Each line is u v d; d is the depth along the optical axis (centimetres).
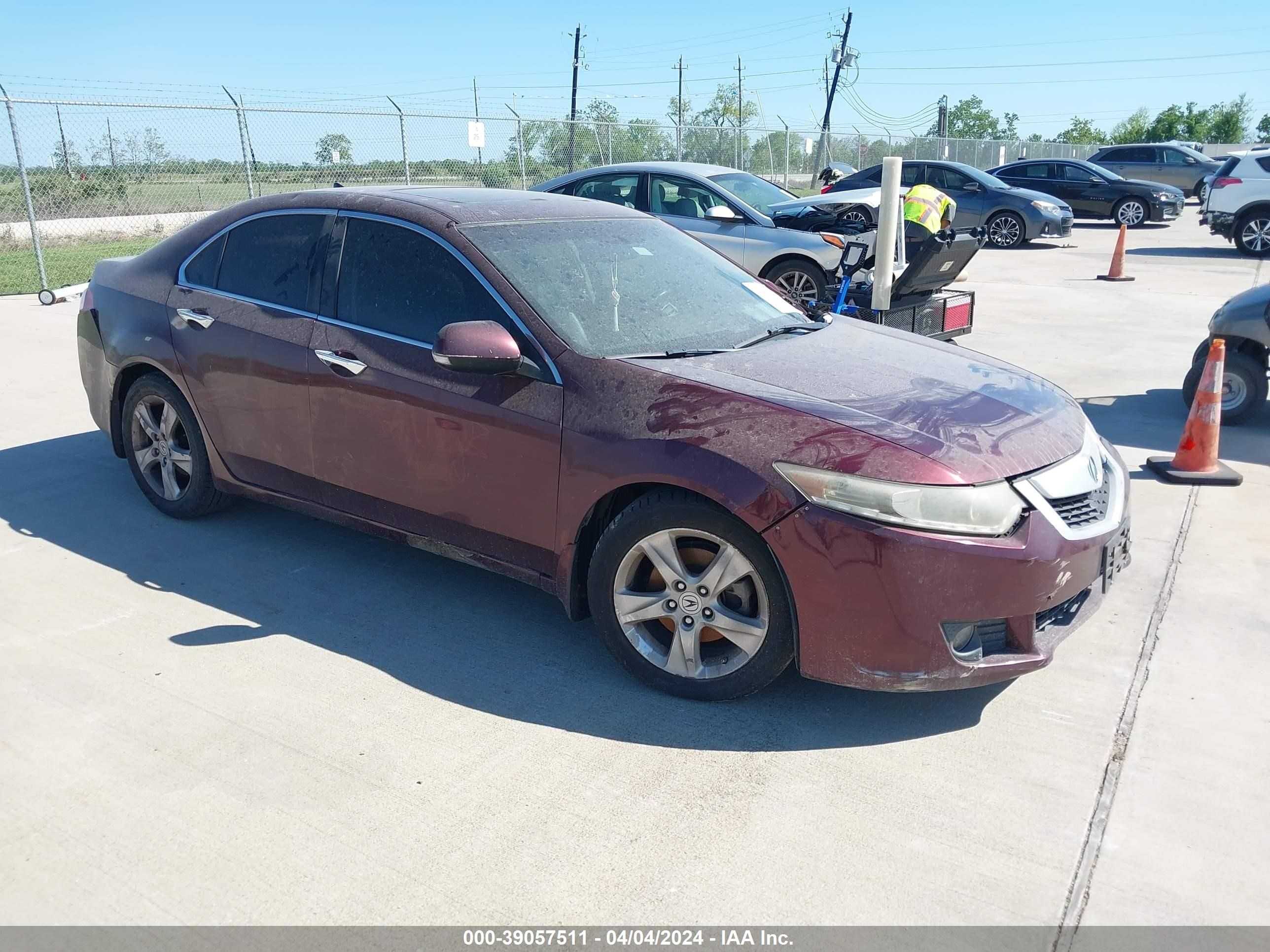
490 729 307
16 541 446
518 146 1689
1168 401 707
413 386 354
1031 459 305
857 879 244
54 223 1708
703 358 343
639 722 312
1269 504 500
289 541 451
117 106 1167
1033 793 277
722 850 254
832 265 955
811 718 315
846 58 4925
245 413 412
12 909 233
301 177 1423
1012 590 287
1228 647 357
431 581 412
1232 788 278
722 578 307
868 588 284
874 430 296
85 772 283
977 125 7200
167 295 439
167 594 396
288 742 298
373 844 255
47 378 747
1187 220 2448
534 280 354
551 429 326
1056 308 1120
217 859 249
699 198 1043
